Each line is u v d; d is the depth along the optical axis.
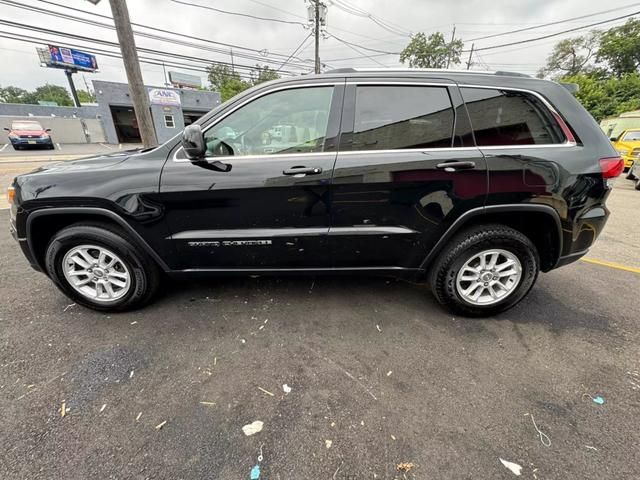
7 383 1.81
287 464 1.40
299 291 2.81
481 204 2.13
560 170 2.09
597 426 1.58
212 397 1.74
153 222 2.20
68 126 25.86
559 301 2.71
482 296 2.42
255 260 2.35
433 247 2.28
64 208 2.18
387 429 1.57
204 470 1.38
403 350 2.12
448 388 1.81
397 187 2.11
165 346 2.13
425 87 2.13
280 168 2.10
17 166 12.24
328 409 1.68
